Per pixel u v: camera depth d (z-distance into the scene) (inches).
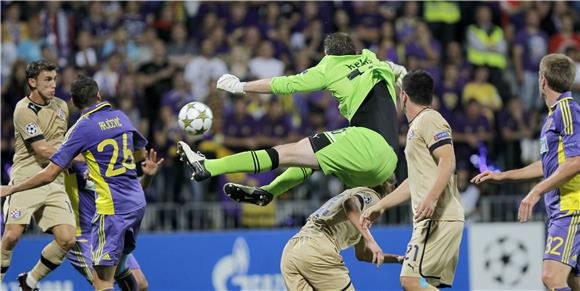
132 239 1103.6
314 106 1924.2
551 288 1008.9
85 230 1202.0
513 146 1926.7
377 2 2161.7
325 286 1079.0
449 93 2000.5
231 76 1076.5
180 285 1611.7
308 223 1094.4
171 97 1898.4
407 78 1034.1
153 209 1695.4
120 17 2049.7
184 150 1026.1
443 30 2165.4
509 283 1683.1
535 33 2187.5
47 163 1177.4
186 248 1621.6
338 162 1016.2
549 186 971.3
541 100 2121.1
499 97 2054.6
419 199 1012.5
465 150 1882.4
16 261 1551.4
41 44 1957.4
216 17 2091.5
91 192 1201.4
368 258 1143.6
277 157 1015.6
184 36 2046.0
